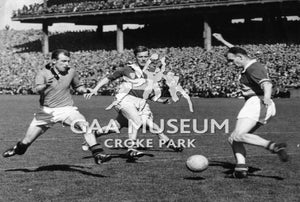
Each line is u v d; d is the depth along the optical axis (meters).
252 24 70.12
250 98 9.36
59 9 76.50
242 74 9.39
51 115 9.59
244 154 9.57
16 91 61.88
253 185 8.88
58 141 15.87
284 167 10.66
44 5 78.38
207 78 49.56
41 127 9.76
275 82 44.72
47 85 9.54
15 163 11.55
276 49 55.94
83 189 8.66
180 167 10.82
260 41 61.75
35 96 54.34
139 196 8.14
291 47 55.94
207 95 46.53
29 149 13.94
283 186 8.78
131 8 69.44
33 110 31.66
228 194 8.23
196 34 75.62
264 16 68.81
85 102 40.34
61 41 82.88
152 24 81.06
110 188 8.73
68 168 10.77
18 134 18.28
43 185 8.99
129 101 12.05
